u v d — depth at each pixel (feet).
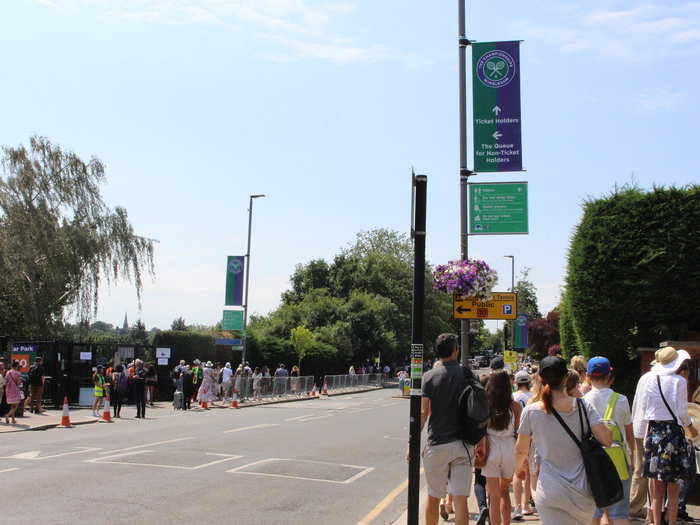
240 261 119.03
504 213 37.52
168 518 27.63
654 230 38.06
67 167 122.72
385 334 232.32
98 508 29.04
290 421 79.20
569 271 41.45
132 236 127.24
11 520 26.61
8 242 111.65
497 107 37.17
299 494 33.86
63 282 116.67
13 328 117.80
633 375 39.45
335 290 270.87
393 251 299.99
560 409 17.08
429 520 22.16
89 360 97.96
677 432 23.68
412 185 24.06
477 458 23.68
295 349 179.42
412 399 22.77
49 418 75.82
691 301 37.22
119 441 54.34
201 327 174.19
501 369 26.40
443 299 274.77
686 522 26.73
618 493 16.53
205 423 74.02
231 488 34.55
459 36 38.09
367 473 41.63
